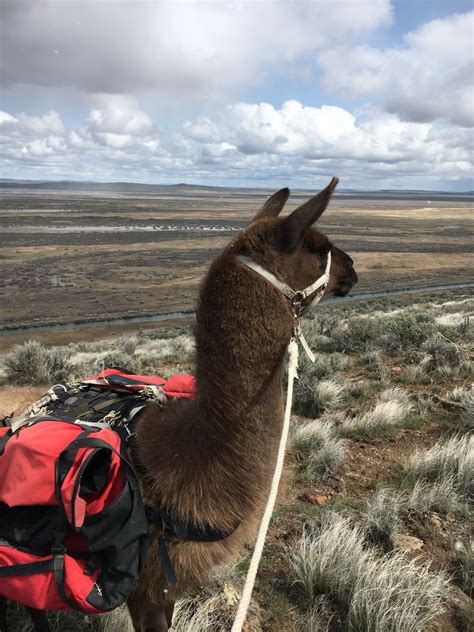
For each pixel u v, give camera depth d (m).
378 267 84.31
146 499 2.42
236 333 2.31
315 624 3.44
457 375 8.75
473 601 3.62
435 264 88.00
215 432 2.33
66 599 2.15
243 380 2.32
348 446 6.39
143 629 2.80
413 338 10.94
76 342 34.81
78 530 2.12
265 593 3.81
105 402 2.89
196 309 2.45
